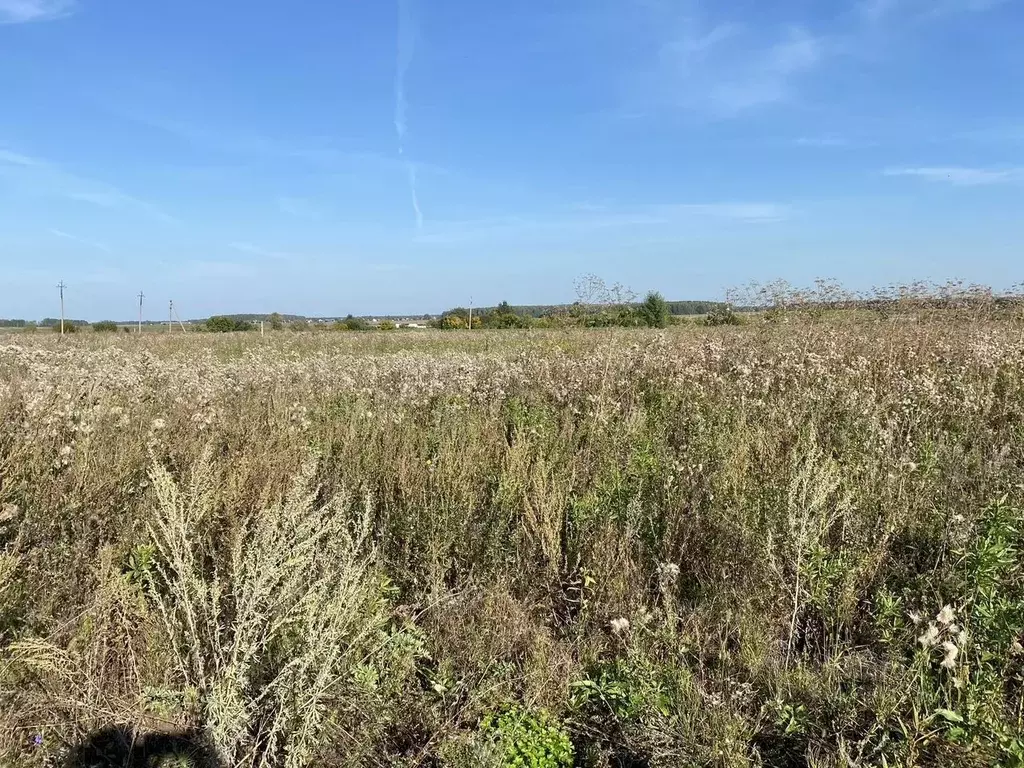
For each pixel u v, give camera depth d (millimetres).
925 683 2457
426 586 3527
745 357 8531
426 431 5875
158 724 2500
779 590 3293
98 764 2422
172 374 8539
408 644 3002
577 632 3232
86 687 2611
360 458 4930
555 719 2686
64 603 3072
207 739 2350
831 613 3150
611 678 2869
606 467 4836
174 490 3098
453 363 9656
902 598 3195
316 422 6105
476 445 5109
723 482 4027
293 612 2656
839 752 2227
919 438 5195
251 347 17125
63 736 2430
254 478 4281
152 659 2766
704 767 2322
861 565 3297
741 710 2670
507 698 2777
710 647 3057
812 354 8227
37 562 3186
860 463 4387
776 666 2783
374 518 4207
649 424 6281
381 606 3186
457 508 4094
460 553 3822
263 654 2631
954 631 2518
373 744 2541
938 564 3379
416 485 4355
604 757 2494
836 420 5727
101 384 6930
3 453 3982
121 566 3441
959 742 2232
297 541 3055
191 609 2682
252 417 5988
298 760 2277
